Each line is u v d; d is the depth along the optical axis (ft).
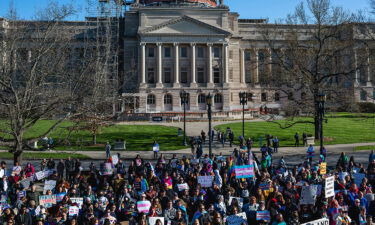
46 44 90.38
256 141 159.43
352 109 168.86
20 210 49.96
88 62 96.27
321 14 163.53
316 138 161.07
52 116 85.81
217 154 134.00
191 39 283.18
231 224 48.39
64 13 106.01
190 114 252.21
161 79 285.64
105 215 48.75
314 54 164.35
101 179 73.67
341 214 49.60
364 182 60.64
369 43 192.03
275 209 50.96
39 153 129.80
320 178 68.23
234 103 303.07
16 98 72.02
